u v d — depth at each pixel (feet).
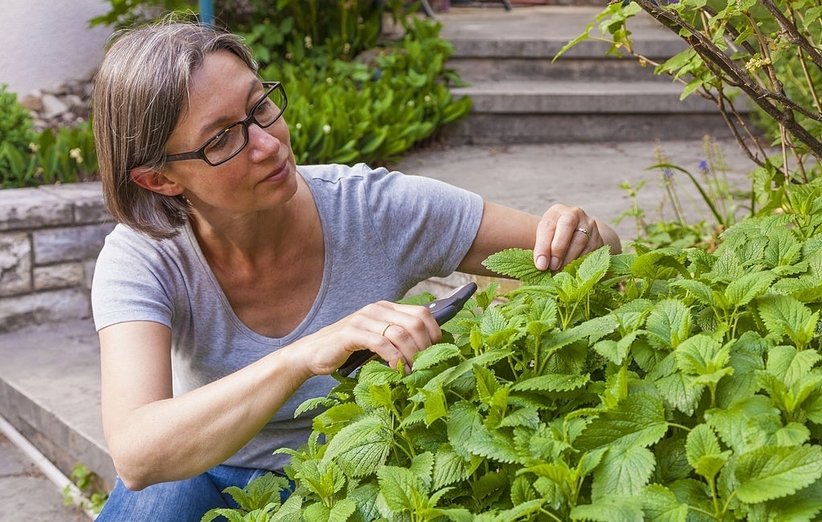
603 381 3.94
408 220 5.72
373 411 4.09
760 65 5.31
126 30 5.15
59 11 17.38
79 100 17.62
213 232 5.31
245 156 4.84
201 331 5.56
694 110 17.48
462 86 18.26
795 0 5.67
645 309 4.07
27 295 13.88
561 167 15.44
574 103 17.56
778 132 7.10
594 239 5.26
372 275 5.76
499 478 3.66
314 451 4.41
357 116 15.83
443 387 3.96
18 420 11.98
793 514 3.02
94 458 10.31
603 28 5.54
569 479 3.27
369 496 3.88
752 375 3.46
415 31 19.51
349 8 19.10
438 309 4.50
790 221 5.31
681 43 18.94
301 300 5.66
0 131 15.10
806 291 3.96
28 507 10.60
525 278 4.99
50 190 14.51
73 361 12.60
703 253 4.63
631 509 3.07
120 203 5.16
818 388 3.34
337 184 5.75
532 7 26.86
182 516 5.53
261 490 4.67
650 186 13.67
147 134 4.79
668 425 3.47
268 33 18.80
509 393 3.78
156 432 4.57
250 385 4.45
